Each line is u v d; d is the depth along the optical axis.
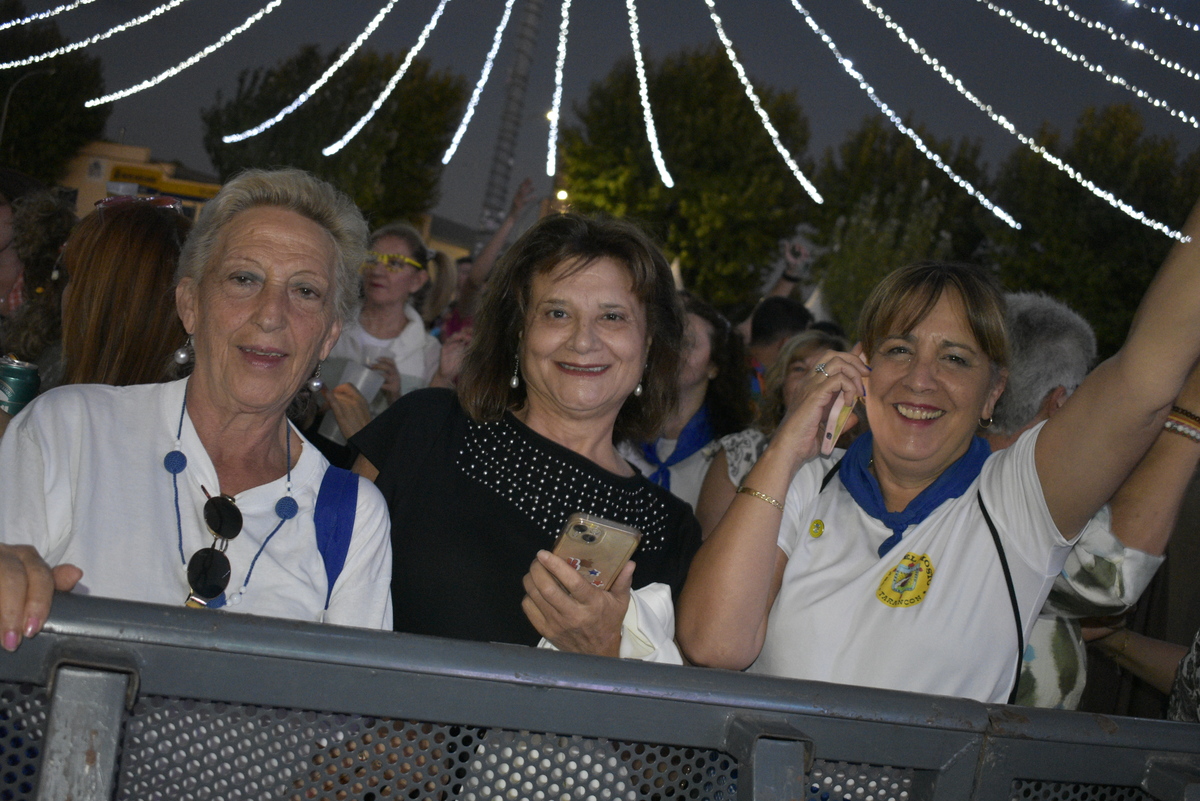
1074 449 1.57
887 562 1.71
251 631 0.91
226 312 1.52
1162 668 2.10
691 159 27.72
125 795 0.92
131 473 1.45
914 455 1.74
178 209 2.04
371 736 0.97
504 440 1.90
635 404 2.12
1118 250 22.67
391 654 0.94
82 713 0.86
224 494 1.51
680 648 1.68
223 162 29.25
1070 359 2.17
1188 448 1.71
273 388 1.52
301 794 0.96
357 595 1.53
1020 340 2.21
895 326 1.80
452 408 1.98
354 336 4.38
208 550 1.42
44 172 26.98
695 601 1.64
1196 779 1.10
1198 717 1.64
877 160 27.61
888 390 1.79
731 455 2.66
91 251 1.91
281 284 1.54
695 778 1.05
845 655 1.68
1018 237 23.91
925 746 1.08
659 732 1.01
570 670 0.99
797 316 5.08
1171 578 2.36
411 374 4.50
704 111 27.75
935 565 1.69
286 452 1.60
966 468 1.77
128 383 1.90
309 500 1.55
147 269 1.90
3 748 0.91
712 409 3.32
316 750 0.96
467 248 37.41
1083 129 23.61
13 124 26.06
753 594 1.62
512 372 1.97
